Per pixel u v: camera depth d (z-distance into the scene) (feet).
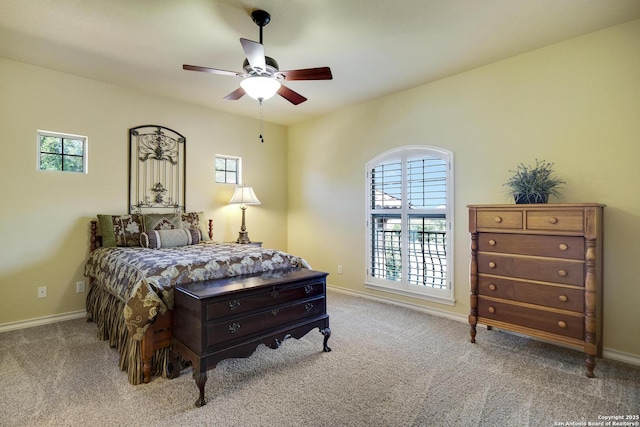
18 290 10.65
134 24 8.39
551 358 8.45
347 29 8.59
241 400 6.61
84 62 10.63
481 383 7.23
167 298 7.49
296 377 7.51
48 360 8.27
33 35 8.94
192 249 10.93
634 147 8.25
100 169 12.25
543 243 8.20
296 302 8.32
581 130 9.01
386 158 13.69
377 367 7.98
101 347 9.09
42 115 11.06
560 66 9.35
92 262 11.17
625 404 6.45
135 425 5.83
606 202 8.63
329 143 16.14
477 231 9.34
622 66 8.40
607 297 8.56
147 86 12.67
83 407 6.34
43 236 11.11
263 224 17.35
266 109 15.47
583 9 7.74
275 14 7.91
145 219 12.44
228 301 7.00
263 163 17.33
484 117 10.87
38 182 11.02
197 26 8.47
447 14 7.94
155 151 13.61
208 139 15.24
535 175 8.91
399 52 9.89
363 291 14.62
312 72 7.95
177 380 7.37
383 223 13.84
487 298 9.16
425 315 12.00
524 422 5.92
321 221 16.53
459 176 11.49
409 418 6.03
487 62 10.61
